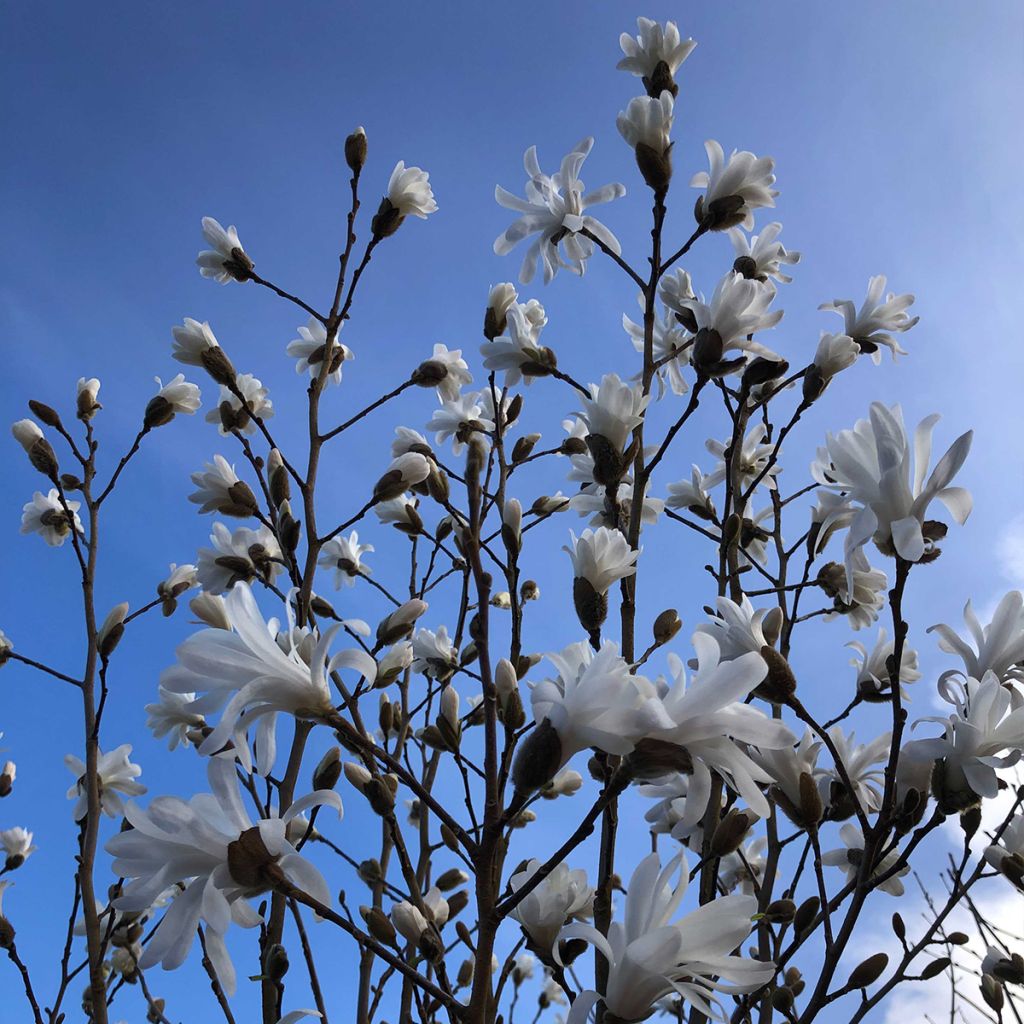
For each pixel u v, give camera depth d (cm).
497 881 61
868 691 80
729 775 48
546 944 59
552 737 46
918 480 56
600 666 47
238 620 51
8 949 78
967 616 63
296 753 75
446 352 100
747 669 46
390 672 71
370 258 90
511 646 65
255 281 89
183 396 95
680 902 50
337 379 102
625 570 65
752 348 76
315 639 56
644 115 80
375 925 61
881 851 60
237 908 50
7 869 96
